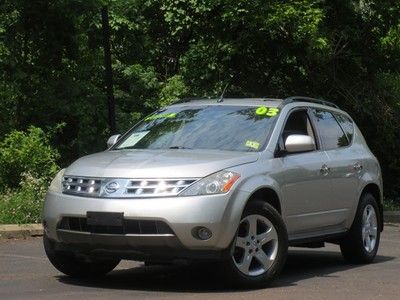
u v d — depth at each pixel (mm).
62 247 8242
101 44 20406
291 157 9117
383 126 21672
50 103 18984
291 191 8938
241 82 20688
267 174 8516
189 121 9555
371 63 21281
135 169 7941
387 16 20703
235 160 8273
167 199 7652
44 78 19344
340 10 20656
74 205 7996
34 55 19078
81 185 8133
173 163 8008
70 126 20266
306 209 9281
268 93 20844
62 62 19609
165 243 7633
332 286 8680
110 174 7992
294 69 20953
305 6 18766
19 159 16141
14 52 18422
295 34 18750
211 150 8750
